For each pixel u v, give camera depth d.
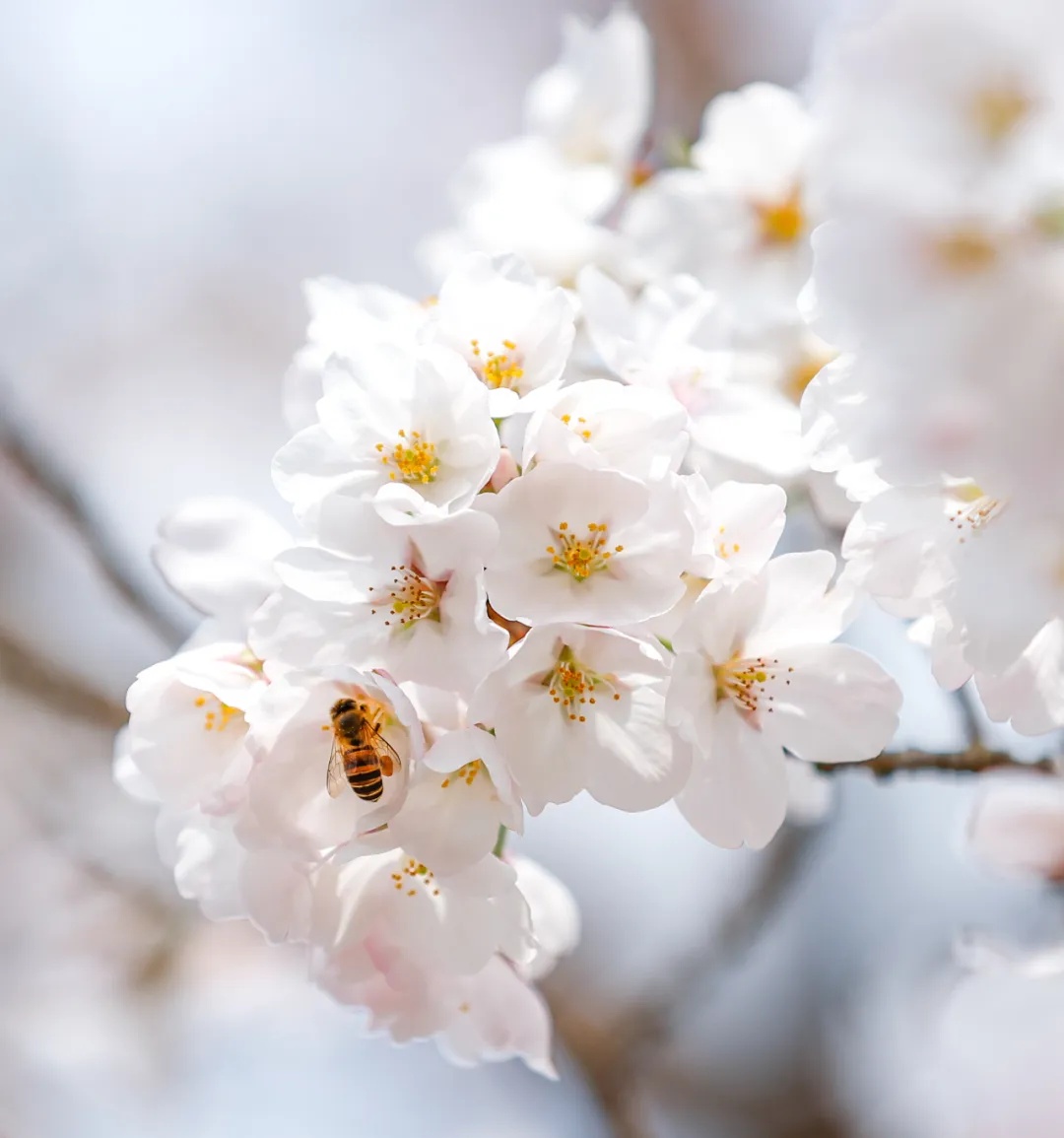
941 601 0.56
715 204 0.65
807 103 0.64
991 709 0.56
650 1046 0.81
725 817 0.57
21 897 1.05
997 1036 0.66
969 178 0.51
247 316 1.21
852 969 1.03
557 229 0.65
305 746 0.56
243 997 1.03
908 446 0.53
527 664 0.56
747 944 0.77
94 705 0.79
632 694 0.56
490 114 1.18
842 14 0.52
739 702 0.57
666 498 0.56
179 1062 1.03
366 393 0.56
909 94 0.51
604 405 0.56
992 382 0.52
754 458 0.59
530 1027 0.58
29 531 1.00
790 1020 1.04
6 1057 1.00
